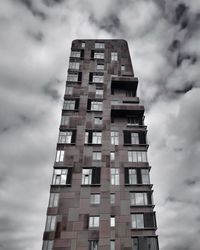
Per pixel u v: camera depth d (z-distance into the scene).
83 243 31.73
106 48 60.69
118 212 34.91
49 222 33.25
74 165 39.41
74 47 59.81
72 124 44.72
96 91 50.75
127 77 52.28
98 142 42.88
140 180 38.50
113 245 32.06
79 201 35.56
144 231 33.34
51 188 36.62
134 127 45.59
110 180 38.12
